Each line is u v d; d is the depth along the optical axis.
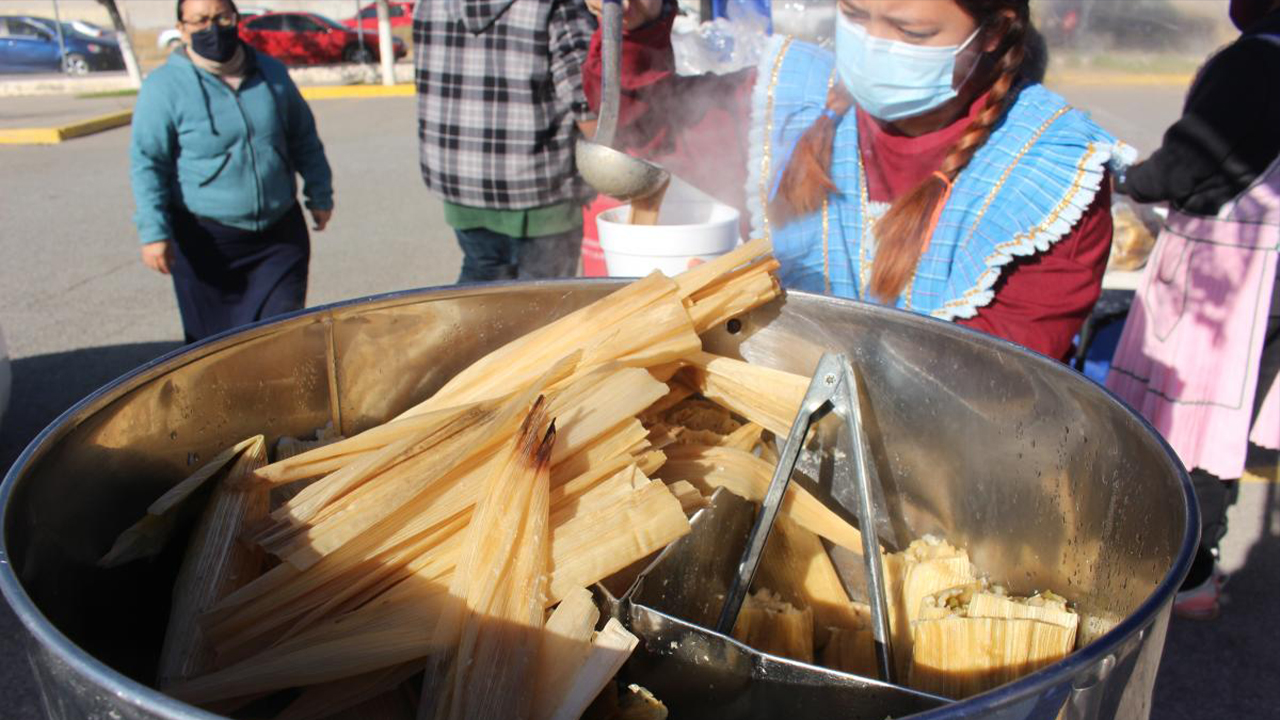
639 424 1.13
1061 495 1.10
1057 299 1.52
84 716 0.66
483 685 0.87
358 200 7.76
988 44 1.47
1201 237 2.46
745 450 1.33
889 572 1.25
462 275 3.73
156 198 3.39
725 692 0.93
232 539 1.04
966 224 1.54
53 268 6.11
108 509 1.00
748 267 1.40
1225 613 2.79
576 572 0.98
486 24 3.15
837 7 1.60
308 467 1.12
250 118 3.44
